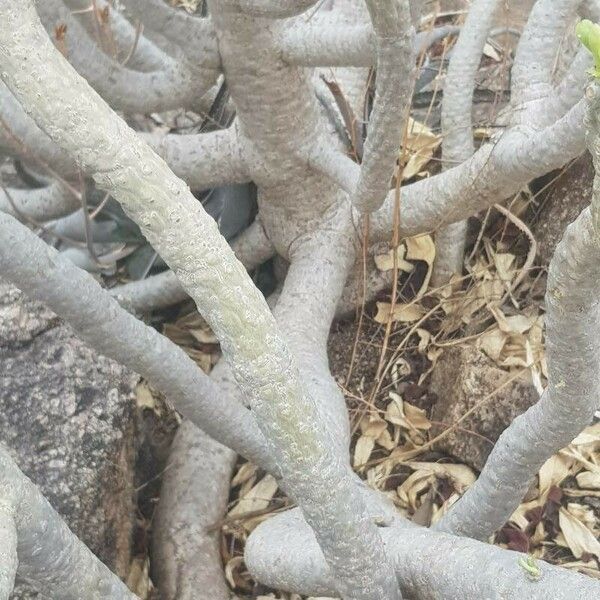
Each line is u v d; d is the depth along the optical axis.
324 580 0.49
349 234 0.85
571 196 0.88
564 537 0.75
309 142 0.74
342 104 0.85
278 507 0.81
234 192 0.88
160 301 0.91
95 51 0.60
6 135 0.66
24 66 0.26
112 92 0.62
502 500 0.48
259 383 0.31
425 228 0.81
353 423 0.87
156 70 0.73
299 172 0.78
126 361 0.52
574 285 0.30
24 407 0.69
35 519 0.34
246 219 0.91
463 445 0.81
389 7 0.42
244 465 0.84
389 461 0.84
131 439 0.75
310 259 0.84
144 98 0.64
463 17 1.13
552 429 0.41
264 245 0.90
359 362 0.92
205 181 0.79
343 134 0.88
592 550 0.74
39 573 0.37
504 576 0.37
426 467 0.82
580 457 0.78
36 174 0.83
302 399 0.33
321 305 0.82
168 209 0.28
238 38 0.62
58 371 0.72
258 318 0.30
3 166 0.97
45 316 0.74
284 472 0.35
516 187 0.70
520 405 0.78
